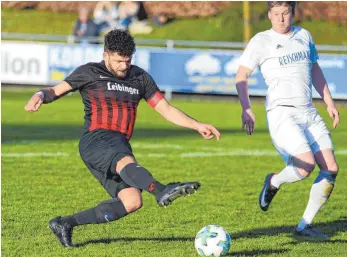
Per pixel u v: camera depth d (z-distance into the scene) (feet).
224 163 85.40
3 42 150.61
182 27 188.85
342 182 75.97
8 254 46.37
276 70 52.54
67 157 86.17
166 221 57.11
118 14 180.14
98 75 46.37
